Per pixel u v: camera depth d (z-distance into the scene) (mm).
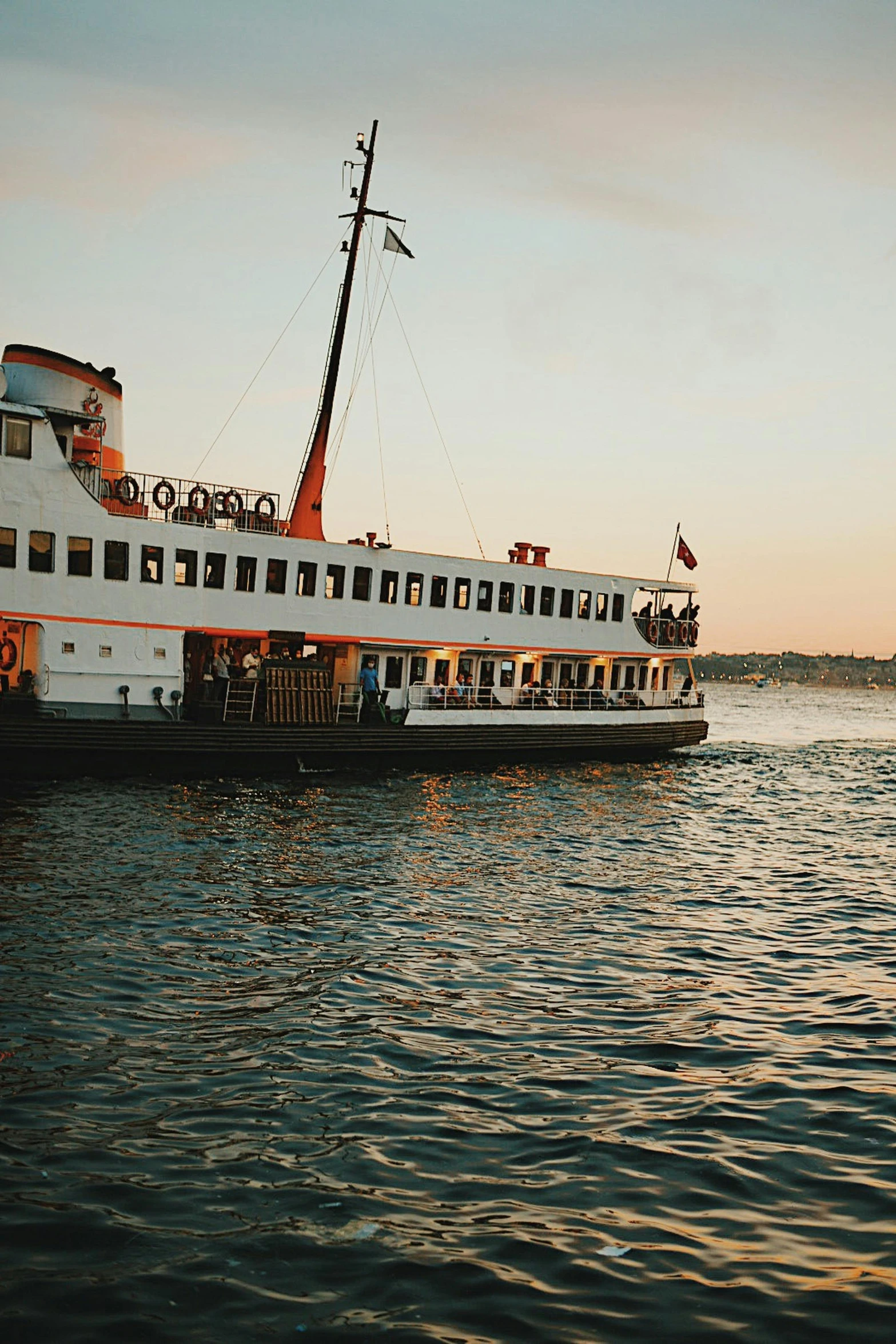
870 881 27656
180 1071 12766
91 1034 13742
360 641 41750
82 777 34438
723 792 46875
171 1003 15125
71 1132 11008
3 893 20297
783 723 124500
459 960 18172
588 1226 9719
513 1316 8359
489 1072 13305
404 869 25266
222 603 37781
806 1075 13555
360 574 41625
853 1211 10094
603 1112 12242
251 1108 11836
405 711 43344
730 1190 10445
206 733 36219
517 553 49281
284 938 18734
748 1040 14875
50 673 33969
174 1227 9383
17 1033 13570
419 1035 14484
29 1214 9414
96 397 36875
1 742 32531
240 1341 7953
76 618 34375
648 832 33906
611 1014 15812
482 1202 10070
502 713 46406
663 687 55781
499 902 22750
